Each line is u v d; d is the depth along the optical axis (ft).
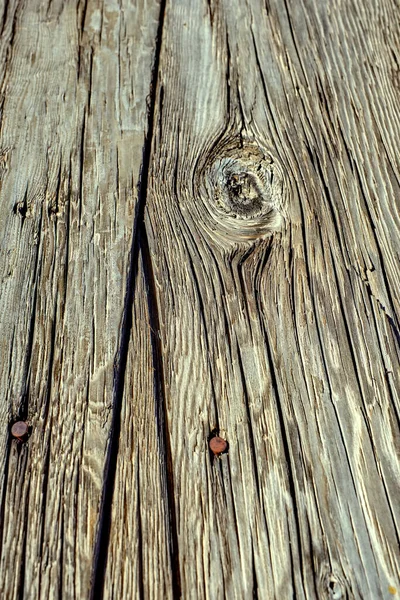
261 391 2.08
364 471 2.01
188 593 1.90
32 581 1.90
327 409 2.07
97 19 2.56
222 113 2.43
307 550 1.94
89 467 1.99
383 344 2.14
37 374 2.08
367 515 1.97
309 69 2.51
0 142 2.36
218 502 1.98
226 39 2.55
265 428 2.04
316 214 2.30
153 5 2.60
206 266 2.21
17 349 2.10
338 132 2.42
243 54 2.53
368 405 2.08
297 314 2.17
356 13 2.63
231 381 2.09
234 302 2.17
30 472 1.98
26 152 2.34
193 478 1.99
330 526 1.96
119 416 2.05
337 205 2.31
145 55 2.51
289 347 2.13
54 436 2.02
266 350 2.12
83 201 2.28
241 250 2.24
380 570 1.93
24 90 2.44
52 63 2.48
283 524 1.96
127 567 1.91
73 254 2.21
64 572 1.90
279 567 1.92
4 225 2.24
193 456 2.01
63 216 2.26
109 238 2.23
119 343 2.11
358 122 2.44
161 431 2.03
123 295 2.17
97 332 2.13
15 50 2.50
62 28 2.54
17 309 2.14
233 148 2.38
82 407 2.05
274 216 2.29
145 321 2.14
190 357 2.11
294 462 2.01
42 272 2.19
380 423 2.06
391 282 2.22
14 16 2.56
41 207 2.27
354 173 2.36
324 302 2.19
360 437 2.04
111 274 2.19
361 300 2.19
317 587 1.91
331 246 2.26
